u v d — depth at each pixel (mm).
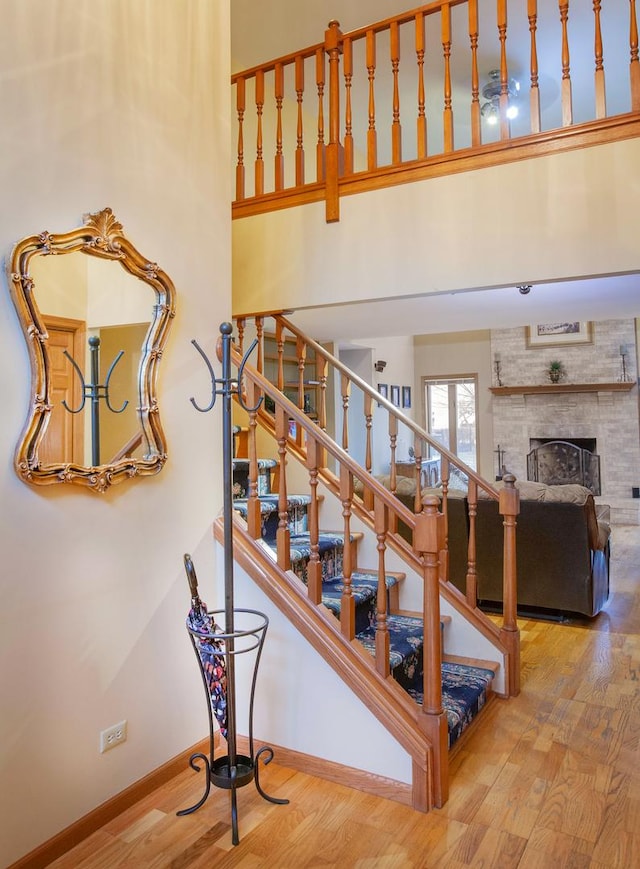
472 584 3141
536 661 3451
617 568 5719
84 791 1939
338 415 7832
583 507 4027
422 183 3246
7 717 1718
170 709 2285
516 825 1977
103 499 2035
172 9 2363
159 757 2230
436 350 10078
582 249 2867
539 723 2689
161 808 2088
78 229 1907
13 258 1718
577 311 4492
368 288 3402
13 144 1752
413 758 2062
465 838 1913
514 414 9359
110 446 2041
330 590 2920
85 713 1952
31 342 1763
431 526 2082
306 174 5977
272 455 3908
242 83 3854
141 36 2217
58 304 1855
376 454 8688
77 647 1933
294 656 2326
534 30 2984
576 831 1945
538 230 2963
